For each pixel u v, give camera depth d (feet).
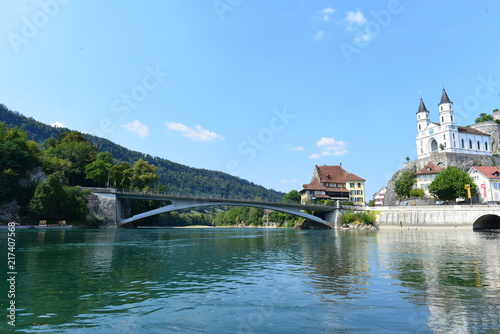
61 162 275.59
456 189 276.62
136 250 98.89
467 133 395.75
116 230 225.56
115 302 39.42
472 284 48.34
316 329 29.91
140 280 53.06
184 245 121.19
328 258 80.89
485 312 34.50
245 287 47.85
